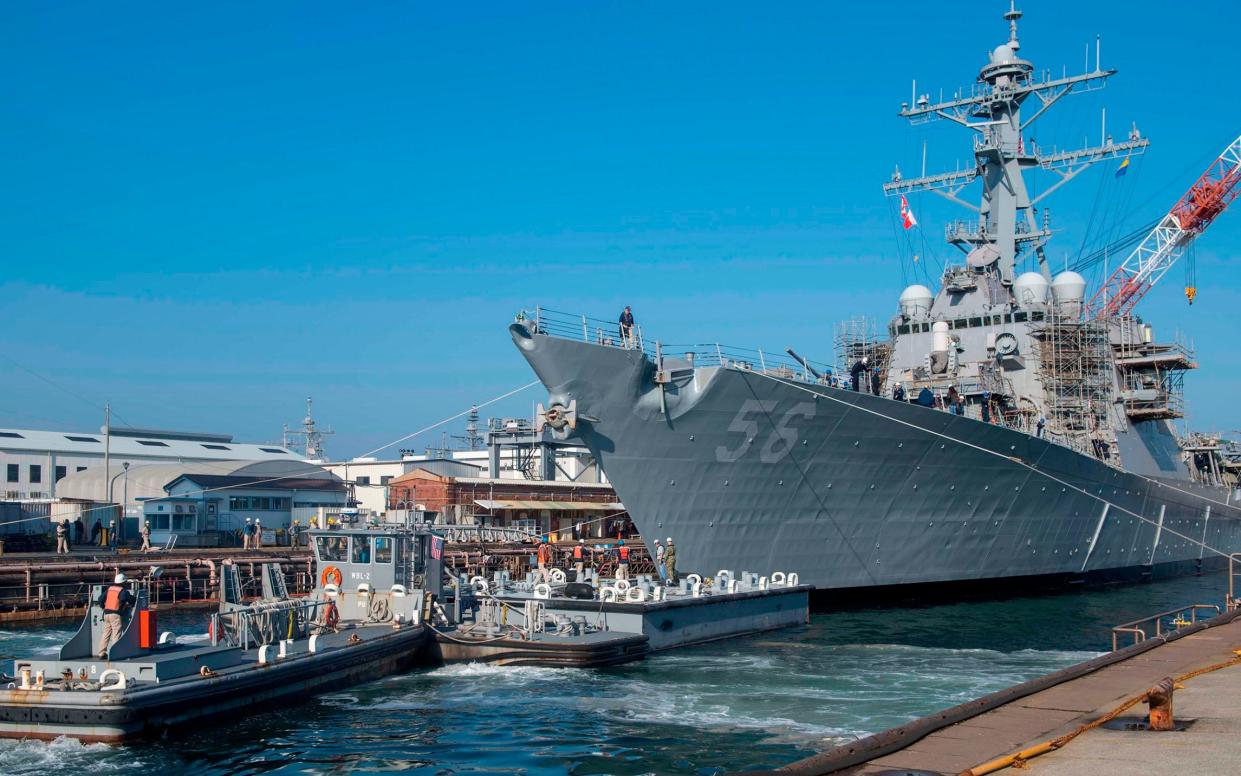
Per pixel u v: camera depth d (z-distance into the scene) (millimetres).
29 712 17797
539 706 21328
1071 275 42125
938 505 35469
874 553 34656
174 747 17906
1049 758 11219
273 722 19766
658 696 22359
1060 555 41031
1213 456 59188
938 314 43000
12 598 35312
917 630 31922
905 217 45500
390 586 26906
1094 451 41625
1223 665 17562
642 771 16969
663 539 30469
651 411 29094
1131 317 48188
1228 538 57812
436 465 70062
